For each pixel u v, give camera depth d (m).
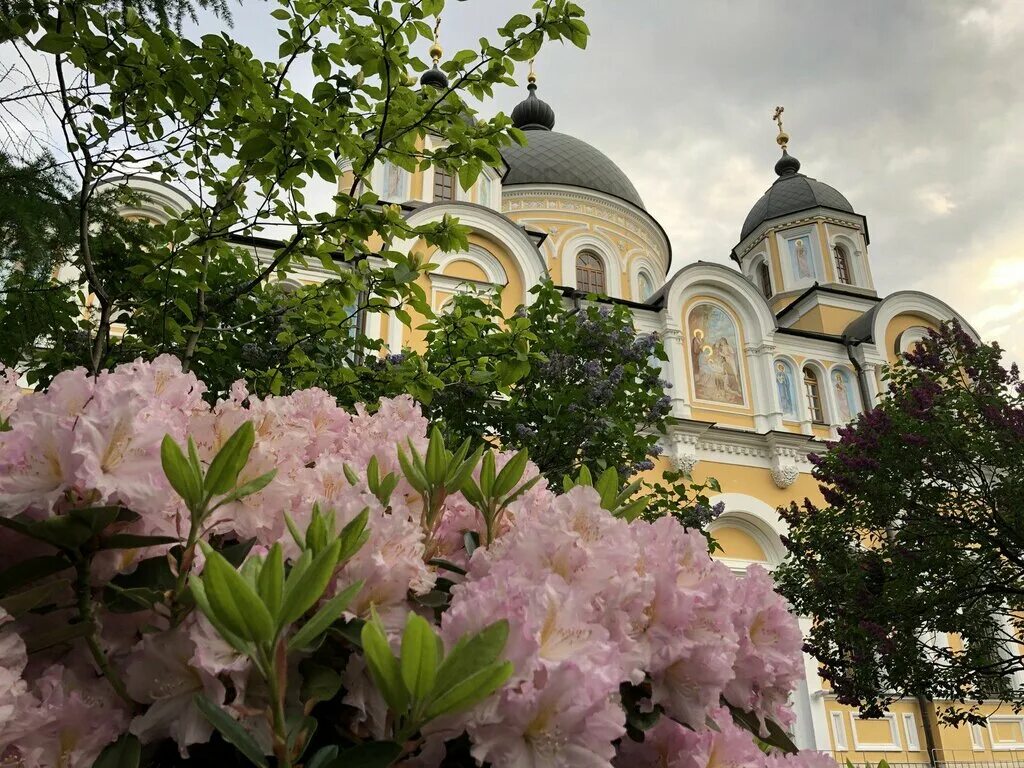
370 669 1.08
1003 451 12.92
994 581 12.99
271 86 5.84
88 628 1.25
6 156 5.21
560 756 1.14
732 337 23.91
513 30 5.83
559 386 9.58
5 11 5.14
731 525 21.69
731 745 1.58
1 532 1.36
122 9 5.41
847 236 32.38
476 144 6.11
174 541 1.31
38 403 1.38
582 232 30.28
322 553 1.11
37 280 5.83
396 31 5.72
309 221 6.47
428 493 1.76
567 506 1.56
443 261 21.77
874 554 13.59
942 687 12.94
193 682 1.24
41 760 1.18
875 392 24.58
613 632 1.43
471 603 1.24
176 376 1.71
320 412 2.24
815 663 20.33
